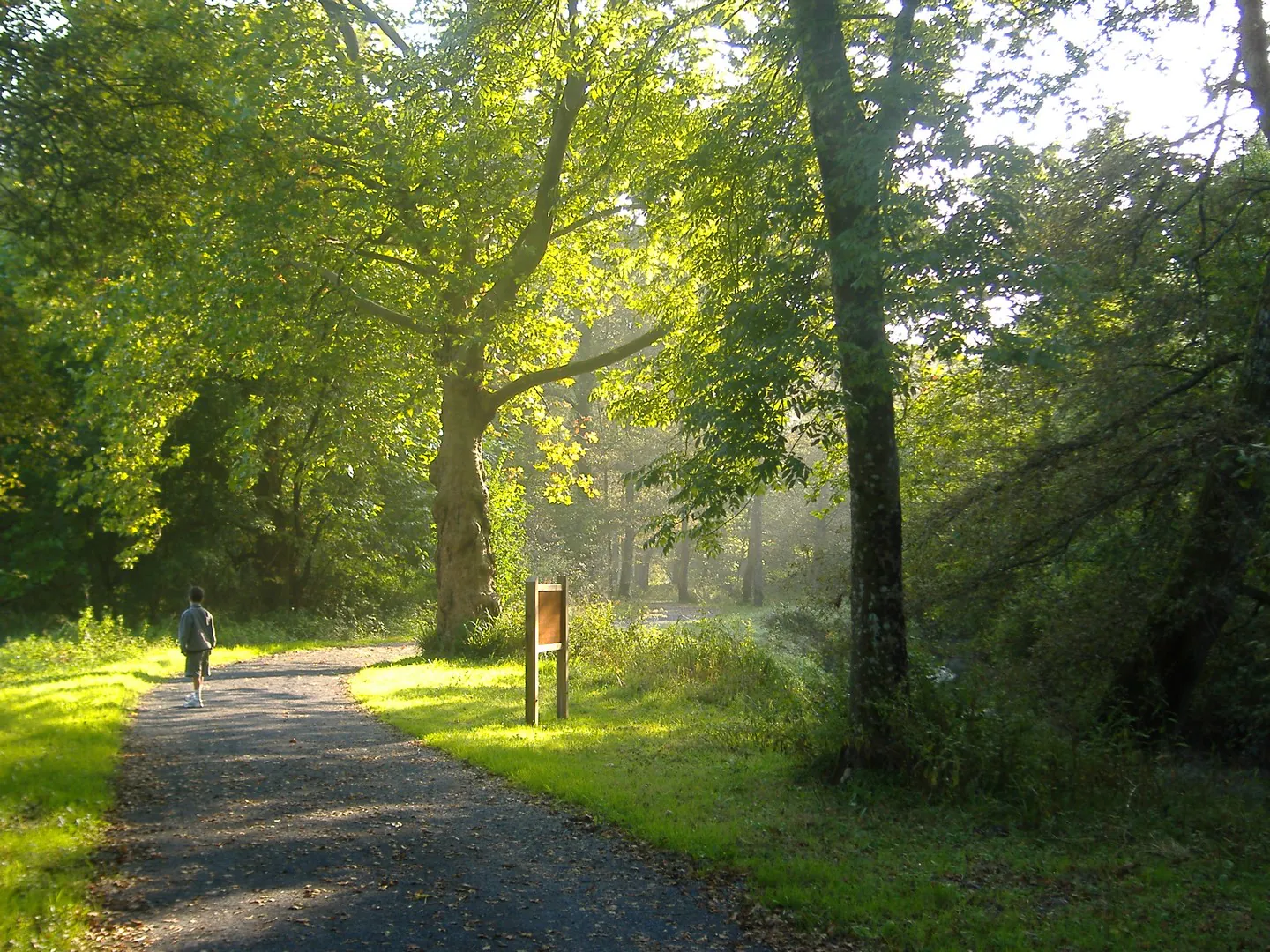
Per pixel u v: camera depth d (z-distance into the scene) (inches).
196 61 496.1
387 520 1521.9
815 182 391.5
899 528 376.8
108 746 439.8
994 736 353.4
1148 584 476.4
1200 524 442.9
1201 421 444.8
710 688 633.0
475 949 221.1
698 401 392.8
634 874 275.6
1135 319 491.8
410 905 248.2
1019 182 408.8
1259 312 438.6
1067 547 486.0
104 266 549.3
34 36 419.8
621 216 855.7
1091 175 500.4
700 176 424.8
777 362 358.0
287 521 1454.2
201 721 540.1
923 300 349.7
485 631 882.8
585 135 780.0
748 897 256.7
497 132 733.9
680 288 782.5
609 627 807.7
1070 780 345.1
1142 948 225.0
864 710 369.7
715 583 2672.2
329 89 713.0
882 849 298.7
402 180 711.7
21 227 437.4
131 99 453.1
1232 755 475.2
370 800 357.4
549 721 532.4
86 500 964.6
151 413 914.1
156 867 275.3
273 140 630.5
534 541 1700.3
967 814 330.3
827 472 555.5
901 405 568.7
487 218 778.8
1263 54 448.1
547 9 671.1
